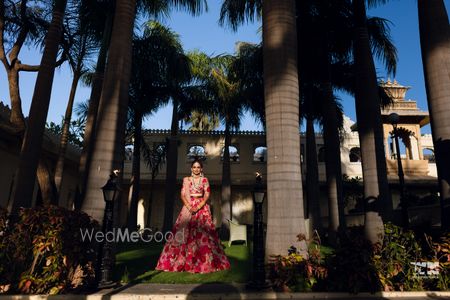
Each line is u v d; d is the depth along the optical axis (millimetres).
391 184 19906
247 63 14359
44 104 7434
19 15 10719
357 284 4609
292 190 5434
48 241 4566
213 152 23094
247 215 22422
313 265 4816
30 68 10023
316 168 13438
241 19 12383
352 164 22703
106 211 4969
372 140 8367
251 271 5648
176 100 16484
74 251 4777
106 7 10688
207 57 17594
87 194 5633
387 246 5086
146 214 22453
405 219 9648
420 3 6945
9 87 9812
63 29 11023
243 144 23266
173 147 16625
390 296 4637
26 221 4703
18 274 4656
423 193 20766
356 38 9398
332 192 12562
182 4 10562
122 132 6086
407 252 5156
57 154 14195
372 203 7918
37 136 7172
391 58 12180
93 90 10867
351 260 4750
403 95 22172
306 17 12312
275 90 5766
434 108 6418
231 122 17641
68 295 4320
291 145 5602
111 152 5848
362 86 8906
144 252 8875
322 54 12695
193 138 23250
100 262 4719
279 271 4781
